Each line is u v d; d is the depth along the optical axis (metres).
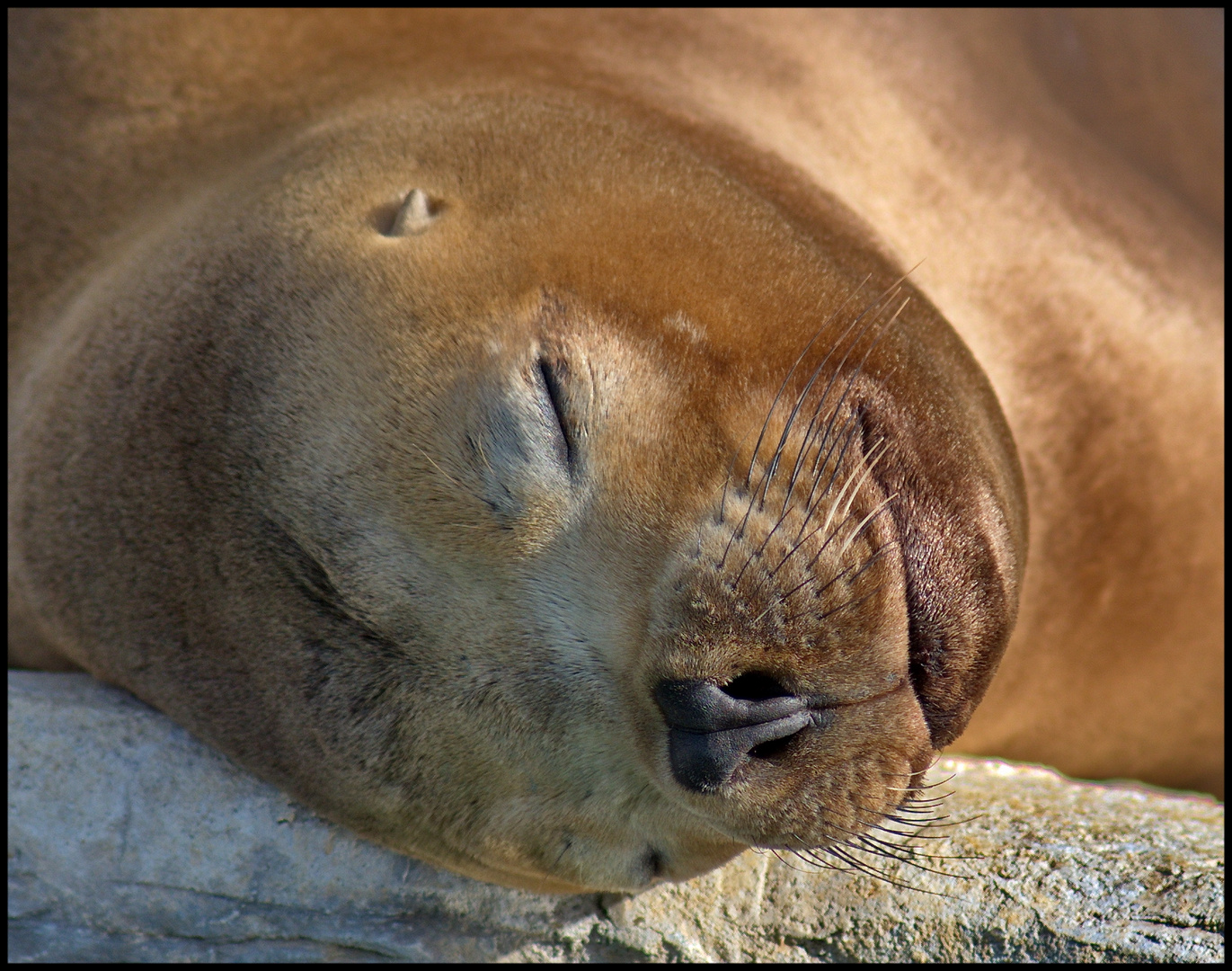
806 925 14.46
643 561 12.05
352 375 13.30
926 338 14.62
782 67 20.31
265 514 13.41
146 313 15.42
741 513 11.94
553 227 13.75
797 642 11.54
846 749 11.81
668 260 13.38
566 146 15.15
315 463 13.20
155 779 15.12
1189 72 24.47
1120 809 15.71
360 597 12.95
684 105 18.27
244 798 15.02
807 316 13.30
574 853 13.51
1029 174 20.89
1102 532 19.77
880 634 11.73
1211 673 20.84
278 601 13.43
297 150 16.86
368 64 19.59
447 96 17.23
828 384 12.69
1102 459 19.75
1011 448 15.35
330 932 14.91
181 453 14.13
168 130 19.31
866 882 14.48
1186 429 20.14
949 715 12.63
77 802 15.16
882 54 21.11
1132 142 23.48
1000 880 14.21
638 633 11.98
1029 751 21.22
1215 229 22.80
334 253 14.25
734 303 13.09
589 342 12.59
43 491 15.60
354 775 13.57
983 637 12.52
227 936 14.98
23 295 18.97
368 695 13.15
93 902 15.08
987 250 20.03
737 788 11.74
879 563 11.84
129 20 20.20
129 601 14.68
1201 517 20.14
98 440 14.96
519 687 12.54
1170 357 20.31
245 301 14.46
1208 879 13.80
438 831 13.74
